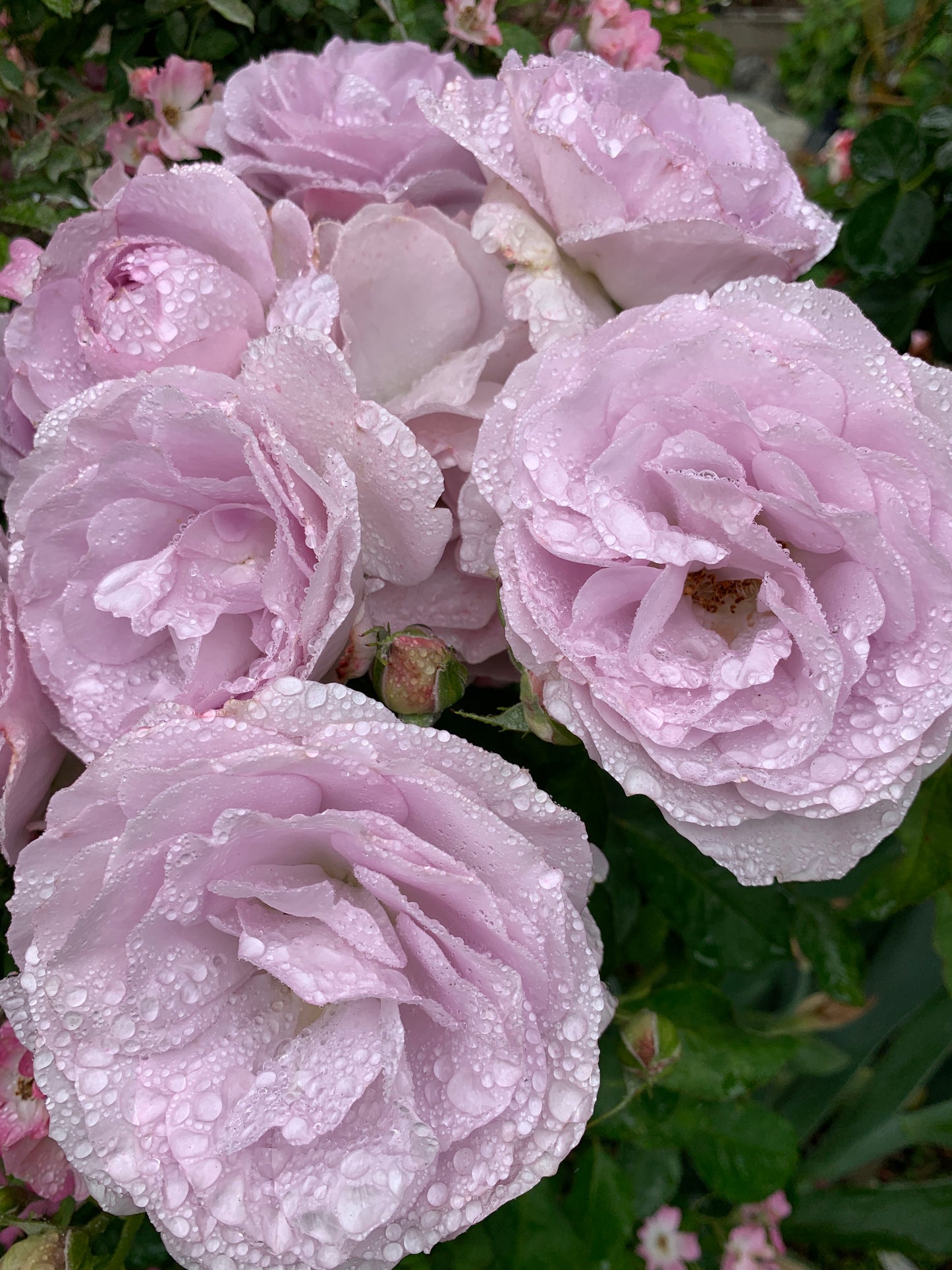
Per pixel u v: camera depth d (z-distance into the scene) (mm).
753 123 237
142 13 340
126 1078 186
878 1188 372
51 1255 224
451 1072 183
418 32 321
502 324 223
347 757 169
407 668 202
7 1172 234
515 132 210
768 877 192
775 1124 288
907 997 345
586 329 206
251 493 197
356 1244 179
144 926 177
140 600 197
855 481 187
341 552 188
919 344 314
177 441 191
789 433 183
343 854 183
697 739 189
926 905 339
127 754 173
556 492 187
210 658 198
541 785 257
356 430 188
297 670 190
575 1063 185
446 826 177
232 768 167
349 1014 190
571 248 213
